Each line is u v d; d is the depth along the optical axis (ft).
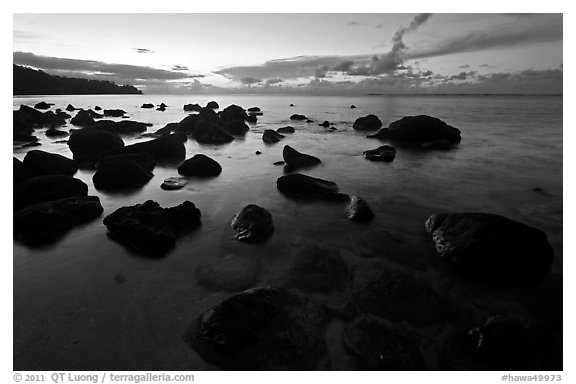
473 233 20.33
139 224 23.16
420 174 41.50
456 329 15.08
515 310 16.37
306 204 30.30
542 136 73.36
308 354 13.58
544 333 13.98
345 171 43.14
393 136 68.23
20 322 15.23
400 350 13.83
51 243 22.48
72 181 30.83
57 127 91.66
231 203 30.58
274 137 69.92
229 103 240.32
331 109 171.32
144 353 13.62
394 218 27.25
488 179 39.09
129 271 19.35
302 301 16.61
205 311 15.96
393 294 17.30
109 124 78.43
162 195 32.99
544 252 19.52
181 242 22.82
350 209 27.94
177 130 82.12
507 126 92.07
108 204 30.22
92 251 21.48
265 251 21.67
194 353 13.60
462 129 86.12
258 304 15.03
